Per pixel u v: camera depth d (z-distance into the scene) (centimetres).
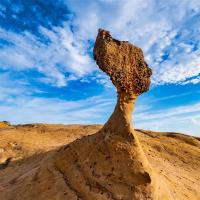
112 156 1450
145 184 1397
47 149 2583
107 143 1479
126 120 1476
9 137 2942
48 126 3822
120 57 1427
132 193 1373
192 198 1866
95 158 1498
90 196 1401
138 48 1482
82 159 1551
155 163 2444
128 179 1402
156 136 3772
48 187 1533
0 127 3694
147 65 1500
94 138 1584
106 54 1397
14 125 3947
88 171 1488
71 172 1548
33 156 2403
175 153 3100
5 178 1995
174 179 2100
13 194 1622
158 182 1497
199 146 3691
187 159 3020
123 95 1479
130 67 1454
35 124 3862
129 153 1434
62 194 1458
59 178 1559
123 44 1440
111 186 1397
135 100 1511
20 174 1962
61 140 3180
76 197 1422
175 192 1738
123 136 1466
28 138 3019
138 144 1465
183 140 3822
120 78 1432
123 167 1422
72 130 3697
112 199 1366
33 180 1666
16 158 2434
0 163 2350
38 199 1480
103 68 1409
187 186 2072
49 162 1734
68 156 1636
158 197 1427
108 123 1559
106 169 1442
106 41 1409
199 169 2827
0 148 2611
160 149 3120
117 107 1508
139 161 1427
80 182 1473
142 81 1476
